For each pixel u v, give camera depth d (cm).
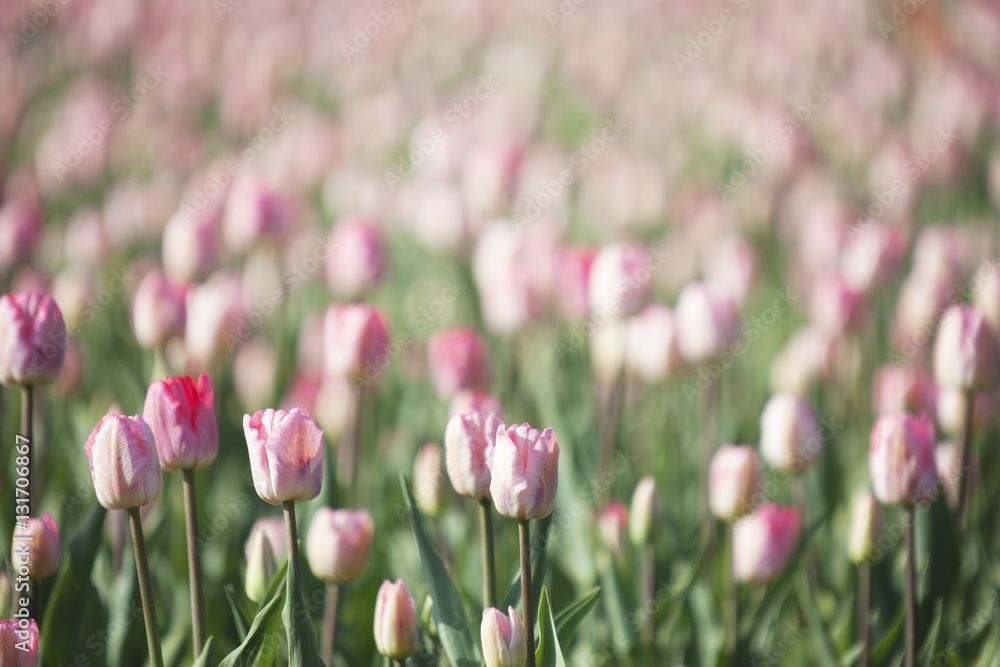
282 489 197
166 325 241
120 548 230
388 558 242
